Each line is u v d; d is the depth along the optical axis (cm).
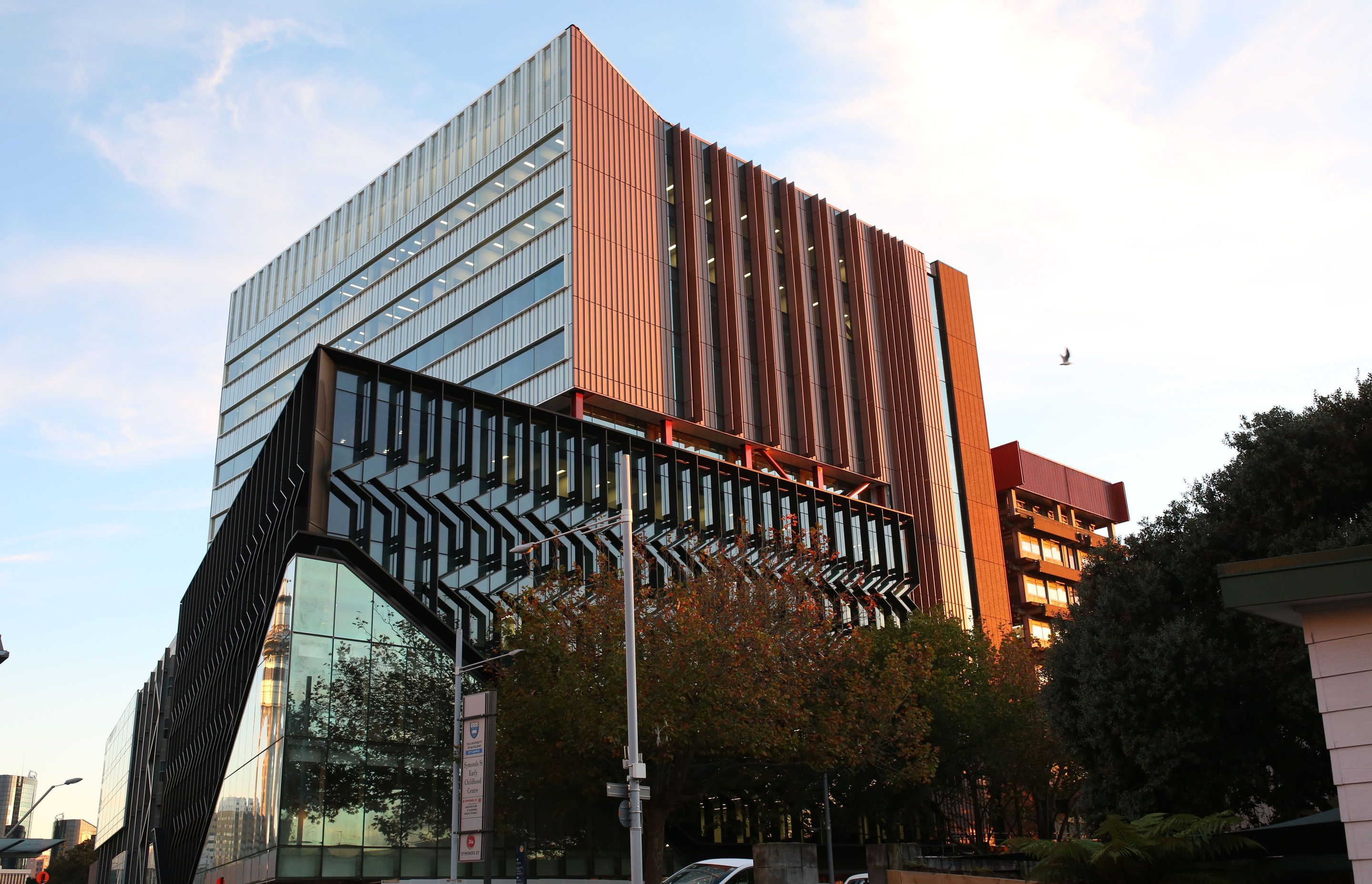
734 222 7869
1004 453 10031
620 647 3650
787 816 4853
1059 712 3152
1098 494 10988
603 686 3609
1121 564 3102
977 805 5684
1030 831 6222
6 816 18812
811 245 8444
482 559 4609
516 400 6731
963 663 5284
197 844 5078
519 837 4262
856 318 8475
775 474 7050
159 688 8738
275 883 3600
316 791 3734
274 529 4534
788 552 5091
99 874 13375
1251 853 1878
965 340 9450
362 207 8988
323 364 4397
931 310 9269
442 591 4406
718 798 4900
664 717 3534
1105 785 2925
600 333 6656
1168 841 1745
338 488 4250
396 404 4584
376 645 4091
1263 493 2777
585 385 6431
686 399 7038
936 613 5669
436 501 4547
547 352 6656
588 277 6731
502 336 7038
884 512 7125
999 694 5178
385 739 3972
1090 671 2955
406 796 3944
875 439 8150
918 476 8356
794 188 8381
